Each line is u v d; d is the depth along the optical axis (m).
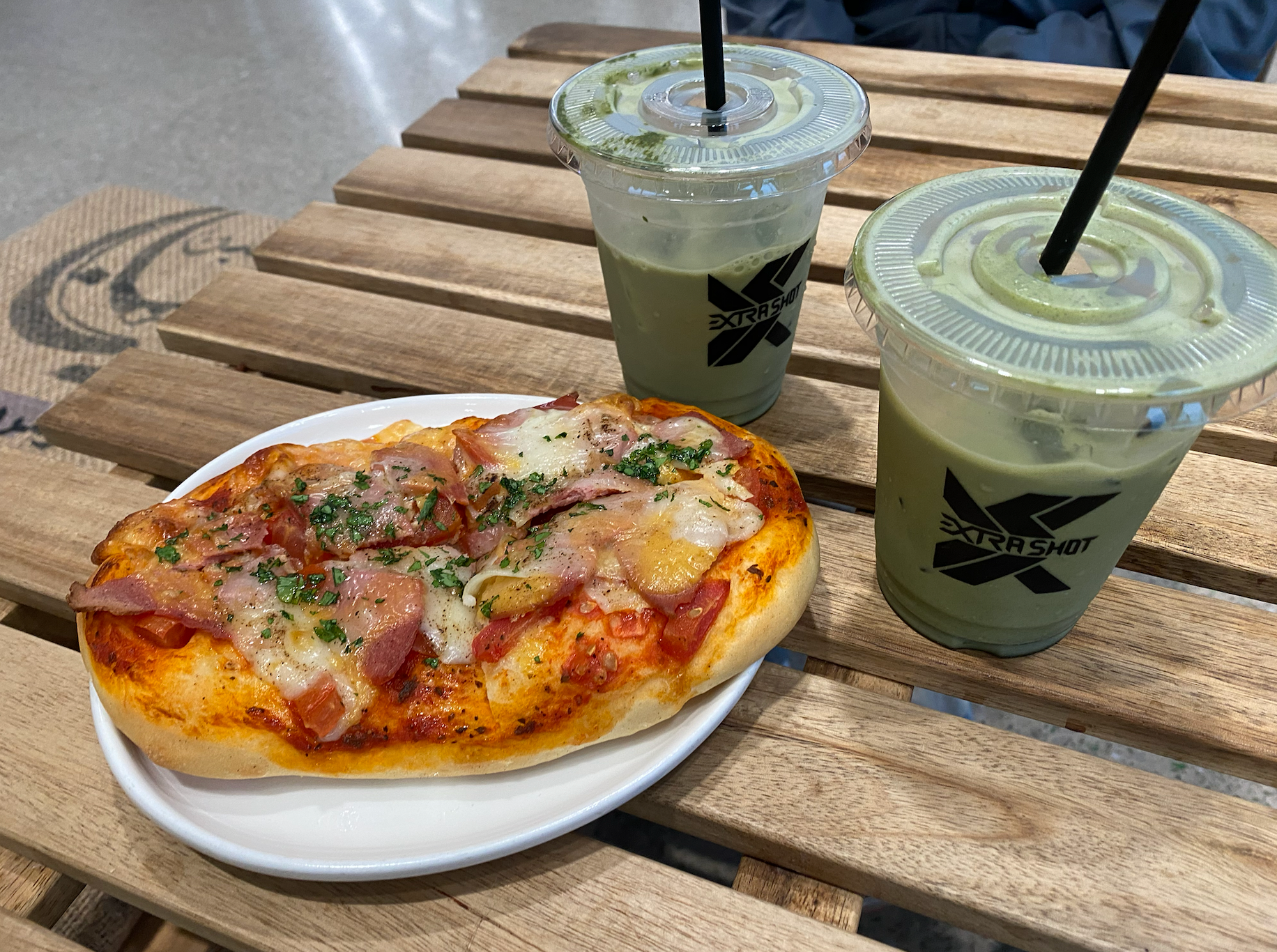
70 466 0.35
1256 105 0.48
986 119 0.49
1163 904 0.23
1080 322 0.21
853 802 0.25
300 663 0.24
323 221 0.47
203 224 0.76
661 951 0.23
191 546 0.26
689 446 0.28
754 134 0.29
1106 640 0.28
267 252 0.45
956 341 0.21
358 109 0.95
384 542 0.26
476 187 0.48
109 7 1.18
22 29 1.13
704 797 0.25
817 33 0.70
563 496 0.27
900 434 0.25
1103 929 0.22
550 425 0.29
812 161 0.27
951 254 0.23
